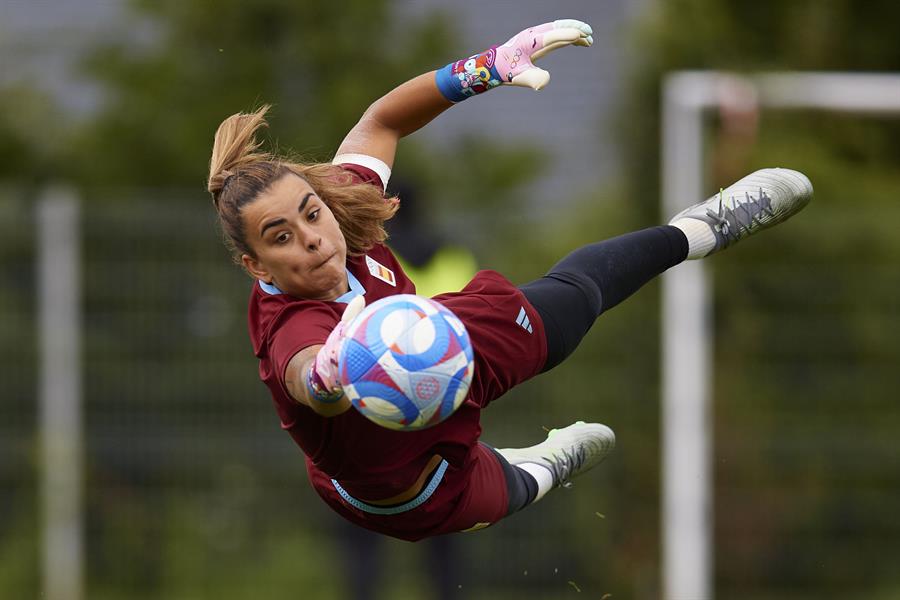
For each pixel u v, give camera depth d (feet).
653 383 103.19
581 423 56.03
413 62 122.11
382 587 99.19
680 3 114.11
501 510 48.19
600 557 102.63
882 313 101.14
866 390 101.50
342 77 120.78
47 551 102.63
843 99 99.14
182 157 120.37
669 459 98.58
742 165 102.32
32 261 102.68
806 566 102.22
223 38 122.21
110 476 102.63
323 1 121.80
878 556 101.71
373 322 35.53
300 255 42.09
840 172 108.68
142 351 102.42
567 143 136.87
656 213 112.37
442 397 35.58
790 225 101.76
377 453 42.34
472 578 101.81
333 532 101.55
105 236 102.53
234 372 102.06
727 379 102.27
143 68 122.62
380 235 45.44
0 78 127.24
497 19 146.30
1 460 102.99
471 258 98.63
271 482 102.01
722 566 102.53
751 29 114.42
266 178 42.55
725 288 102.27
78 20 137.18
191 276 102.27
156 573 102.58
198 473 102.42
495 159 123.85
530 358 44.86
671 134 99.55
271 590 101.81
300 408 41.81
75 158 122.62
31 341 102.78
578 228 111.75
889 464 101.40
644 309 103.55
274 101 120.16
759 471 102.12
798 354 101.96
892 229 100.99
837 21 115.44
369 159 49.52
